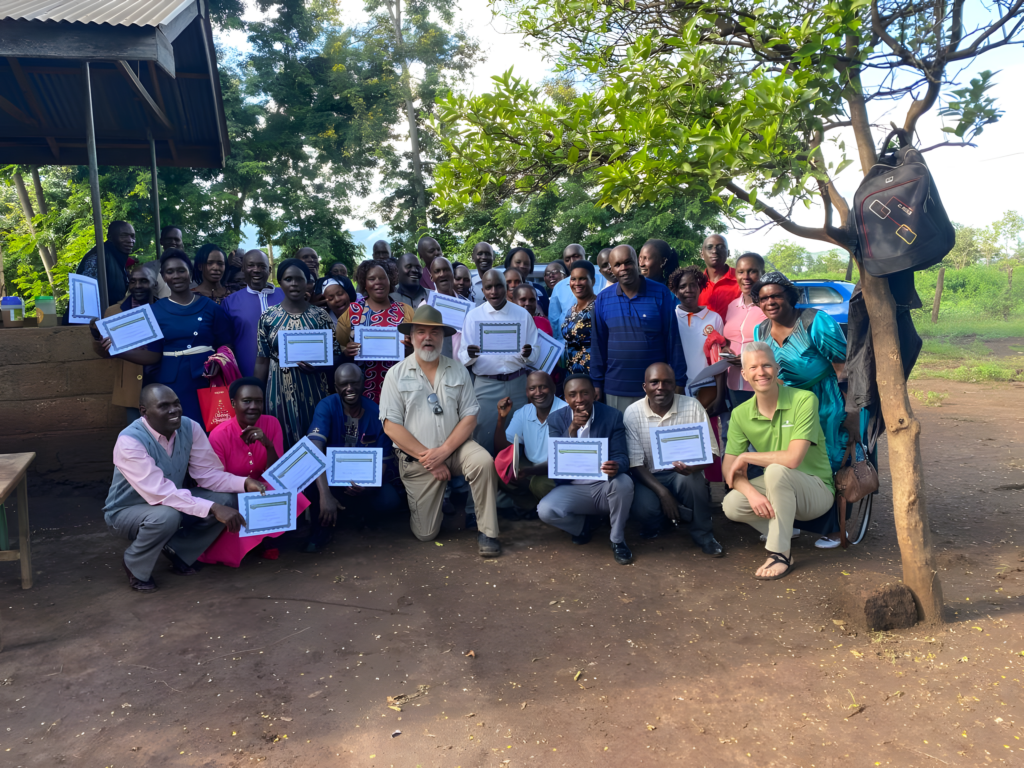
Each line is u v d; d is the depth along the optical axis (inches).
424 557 195.3
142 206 700.0
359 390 205.6
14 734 116.6
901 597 146.3
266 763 108.7
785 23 137.6
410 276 247.1
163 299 213.8
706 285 237.6
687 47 134.2
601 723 117.3
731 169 130.6
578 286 233.1
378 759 109.5
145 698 126.9
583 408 192.5
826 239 146.0
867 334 171.2
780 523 176.4
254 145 843.4
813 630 147.5
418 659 140.1
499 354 222.8
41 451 249.6
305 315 212.1
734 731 113.9
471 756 109.6
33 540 208.7
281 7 909.2
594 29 155.8
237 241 796.0
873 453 189.5
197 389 213.0
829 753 107.4
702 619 154.6
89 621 156.8
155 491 170.7
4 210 785.6
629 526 220.1
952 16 135.9
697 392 219.3
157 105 292.5
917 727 112.9
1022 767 102.1
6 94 287.9
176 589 174.6
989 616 149.6
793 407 178.5
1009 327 911.0
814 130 136.9
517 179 167.2
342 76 927.7
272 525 183.3
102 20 198.1
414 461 202.8
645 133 133.4
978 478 264.8
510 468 200.5
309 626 154.6
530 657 140.1
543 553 197.3
